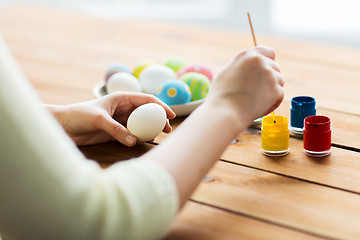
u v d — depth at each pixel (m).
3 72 0.54
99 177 0.58
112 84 1.00
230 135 0.64
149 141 0.88
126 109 0.88
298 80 1.13
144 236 0.57
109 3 2.87
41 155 0.54
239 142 0.86
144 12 2.85
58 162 0.55
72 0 2.89
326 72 1.17
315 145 0.80
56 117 0.84
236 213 0.68
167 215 0.58
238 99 0.67
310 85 1.10
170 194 0.58
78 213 0.55
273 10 2.63
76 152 0.60
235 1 2.68
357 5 2.52
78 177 0.56
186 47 1.38
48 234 0.56
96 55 1.35
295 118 0.88
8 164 0.54
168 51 1.35
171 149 0.61
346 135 0.87
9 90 0.54
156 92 1.01
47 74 1.22
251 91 0.68
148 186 0.58
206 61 1.27
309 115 0.88
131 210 0.56
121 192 0.57
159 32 1.52
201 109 0.66
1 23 1.69
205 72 1.05
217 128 0.63
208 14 2.75
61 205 0.55
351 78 1.12
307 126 0.80
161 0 2.81
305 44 1.37
